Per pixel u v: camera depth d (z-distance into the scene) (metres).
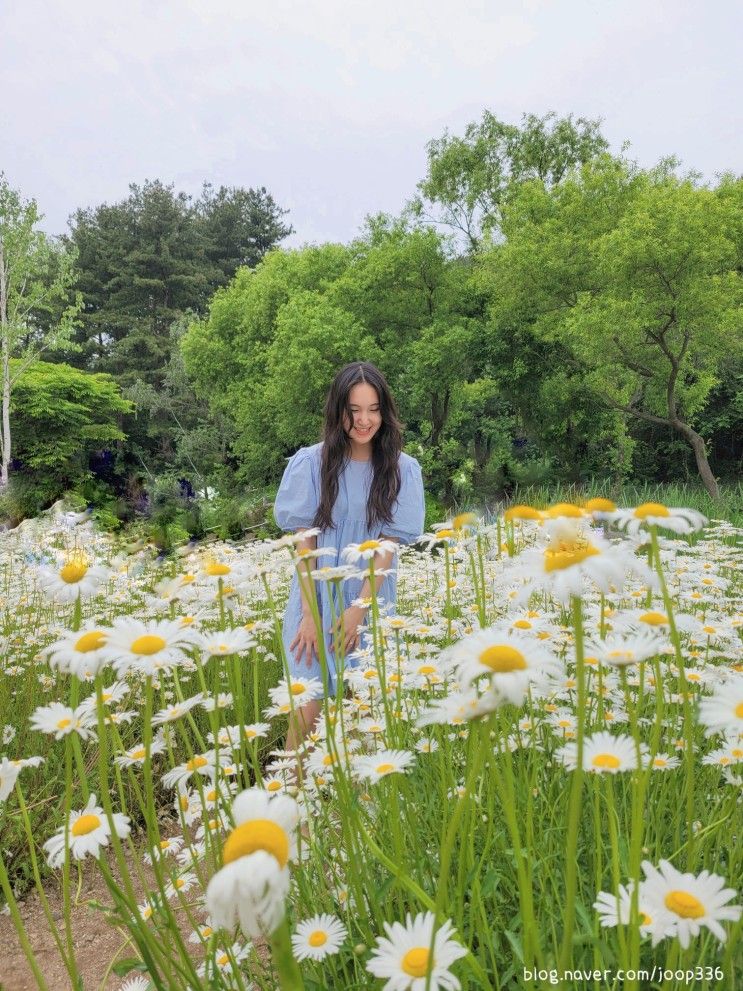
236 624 1.88
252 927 0.52
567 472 18.28
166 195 44.22
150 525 9.93
